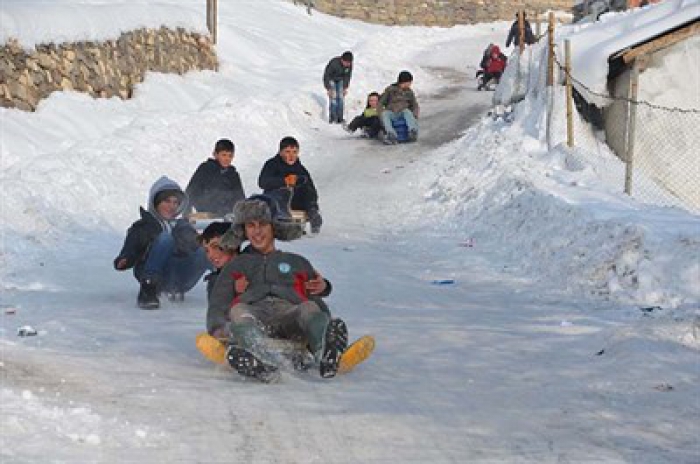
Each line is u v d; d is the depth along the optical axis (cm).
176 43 4362
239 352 1105
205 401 1035
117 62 3756
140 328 1435
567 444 927
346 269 2005
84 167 2661
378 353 1305
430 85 5419
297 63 5438
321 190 3062
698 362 1223
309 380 1148
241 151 3531
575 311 1594
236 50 5234
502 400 1081
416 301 1700
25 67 3145
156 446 874
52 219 2264
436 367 1235
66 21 3466
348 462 861
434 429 966
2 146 2731
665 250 1691
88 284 1814
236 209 1203
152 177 2928
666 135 2773
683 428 985
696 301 1575
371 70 5497
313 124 4197
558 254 1898
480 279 1898
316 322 1132
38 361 1179
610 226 1842
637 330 1350
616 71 2836
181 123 3472
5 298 1642
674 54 2802
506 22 7894
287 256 1206
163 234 1598
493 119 3406
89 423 924
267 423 966
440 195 2822
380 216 2717
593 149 2827
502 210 2350
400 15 7625
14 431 877
